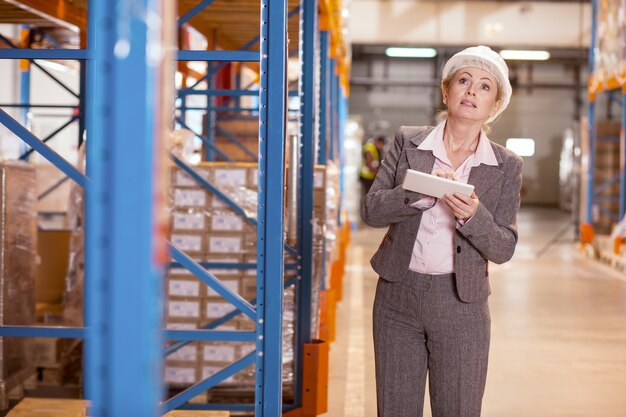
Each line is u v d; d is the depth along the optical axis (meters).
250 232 5.24
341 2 7.29
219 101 10.27
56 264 6.34
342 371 5.98
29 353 5.06
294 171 4.81
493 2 19.98
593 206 14.82
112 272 1.09
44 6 5.72
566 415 4.98
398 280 2.72
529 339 7.17
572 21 19.95
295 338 4.76
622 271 11.55
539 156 28.84
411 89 28.00
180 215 5.25
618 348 6.87
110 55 1.09
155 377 1.13
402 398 2.76
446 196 2.50
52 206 12.05
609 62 13.23
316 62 6.12
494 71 2.61
